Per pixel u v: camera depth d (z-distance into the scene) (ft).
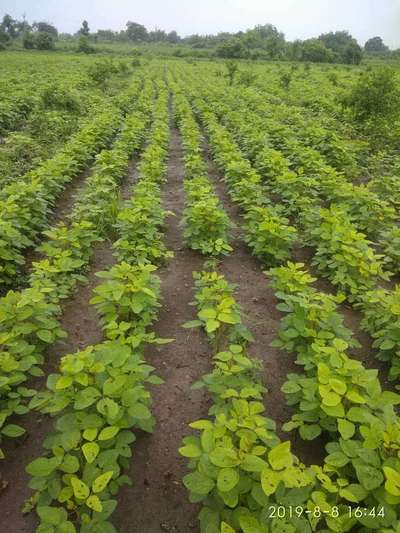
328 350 9.88
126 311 13.07
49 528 7.07
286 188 26.03
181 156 39.91
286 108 53.93
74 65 124.06
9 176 27.17
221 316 10.64
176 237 22.67
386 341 11.95
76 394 8.94
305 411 10.18
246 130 39.99
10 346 11.03
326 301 12.32
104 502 7.75
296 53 187.21
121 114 53.57
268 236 18.60
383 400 8.78
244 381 10.39
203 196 21.81
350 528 7.66
